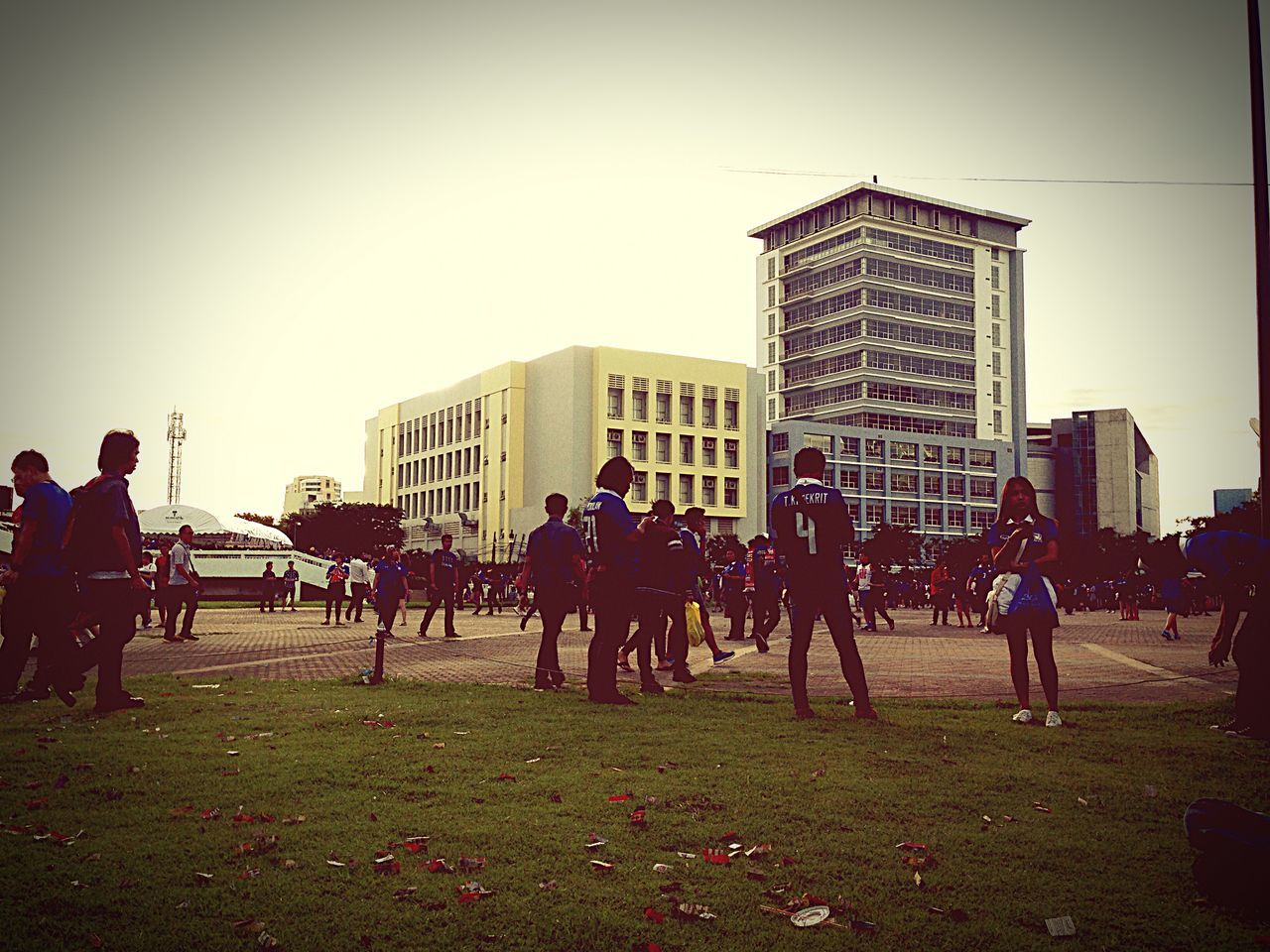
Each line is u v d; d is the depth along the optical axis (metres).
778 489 102.38
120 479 7.67
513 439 95.06
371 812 4.51
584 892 3.56
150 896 3.44
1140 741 6.61
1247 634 7.06
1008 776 5.41
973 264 115.56
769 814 4.57
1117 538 97.75
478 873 3.75
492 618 32.50
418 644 17.70
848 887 3.66
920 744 6.37
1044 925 3.34
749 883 3.68
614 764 5.66
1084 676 11.72
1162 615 41.91
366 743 6.24
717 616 32.19
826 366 112.00
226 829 4.24
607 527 8.56
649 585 9.48
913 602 53.00
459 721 7.18
